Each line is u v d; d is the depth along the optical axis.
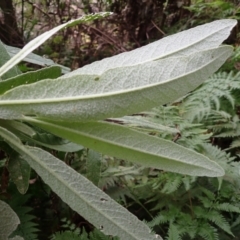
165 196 0.79
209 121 0.95
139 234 0.29
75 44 1.29
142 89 0.27
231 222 0.79
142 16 1.50
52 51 1.31
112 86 0.27
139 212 0.83
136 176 0.81
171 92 0.27
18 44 1.20
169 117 0.86
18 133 0.33
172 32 1.50
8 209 0.31
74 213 0.76
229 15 1.43
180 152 0.30
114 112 0.28
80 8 1.41
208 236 0.71
